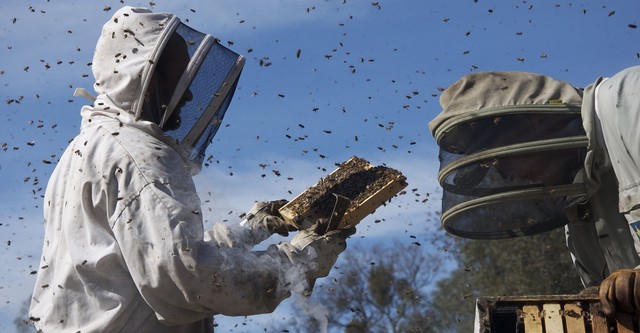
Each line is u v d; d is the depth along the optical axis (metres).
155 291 5.05
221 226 5.48
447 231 7.07
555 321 5.38
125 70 5.65
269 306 5.27
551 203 6.56
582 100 6.45
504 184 6.52
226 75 6.01
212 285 5.04
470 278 24.59
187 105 5.93
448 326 27.06
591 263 7.05
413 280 28.44
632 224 6.12
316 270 5.52
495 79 6.71
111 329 5.23
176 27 5.80
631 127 5.99
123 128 5.51
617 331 5.35
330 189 5.93
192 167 6.07
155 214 5.07
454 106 6.68
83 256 5.25
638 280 5.27
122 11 5.87
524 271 23.55
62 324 5.33
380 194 5.84
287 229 5.82
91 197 5.32
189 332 5.49
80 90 6.26
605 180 6.54
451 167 6.71
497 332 5.63
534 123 6.46
